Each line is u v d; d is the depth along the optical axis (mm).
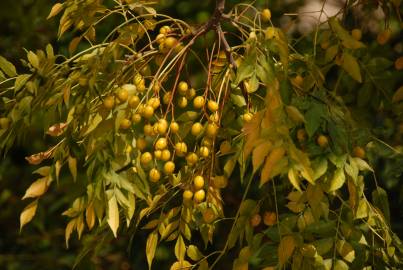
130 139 1989
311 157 1886
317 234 1964
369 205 1983
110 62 2021
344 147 1898
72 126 1989
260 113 1799
